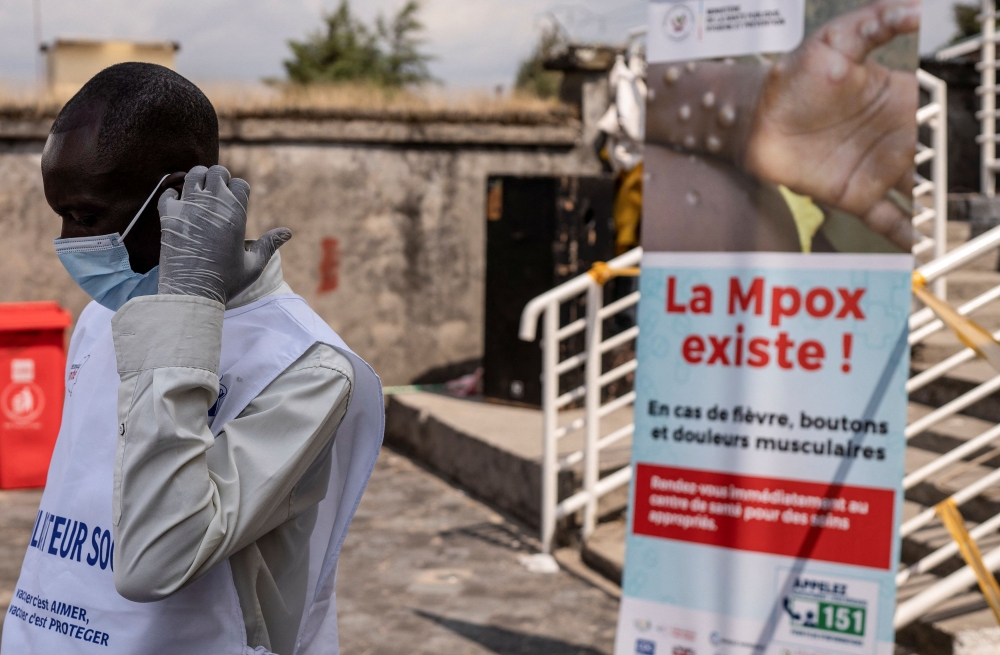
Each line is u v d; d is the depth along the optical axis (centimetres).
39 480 562
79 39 2102
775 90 204
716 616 214
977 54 855
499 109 787
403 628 377
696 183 214
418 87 796
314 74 3569
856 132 198
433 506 543
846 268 200
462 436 580
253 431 111
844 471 201
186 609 113
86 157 113
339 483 131
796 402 206
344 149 747
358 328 760
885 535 197
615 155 723
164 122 115
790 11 202
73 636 116
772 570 208
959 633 307
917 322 388
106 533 116
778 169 205
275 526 118
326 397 116
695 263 215
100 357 128
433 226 775
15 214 672
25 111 665
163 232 111
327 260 748
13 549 459
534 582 429
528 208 646
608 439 458
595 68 796
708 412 215
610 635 373
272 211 731
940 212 568
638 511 224
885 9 194
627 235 717
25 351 553
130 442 104
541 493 488
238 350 117
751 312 209
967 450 342
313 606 133
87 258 117
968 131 840
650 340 222
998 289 365
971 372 497
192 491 103
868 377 199
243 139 718
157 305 107
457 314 787
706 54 212
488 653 356
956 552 322
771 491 208
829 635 202
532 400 646
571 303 637
